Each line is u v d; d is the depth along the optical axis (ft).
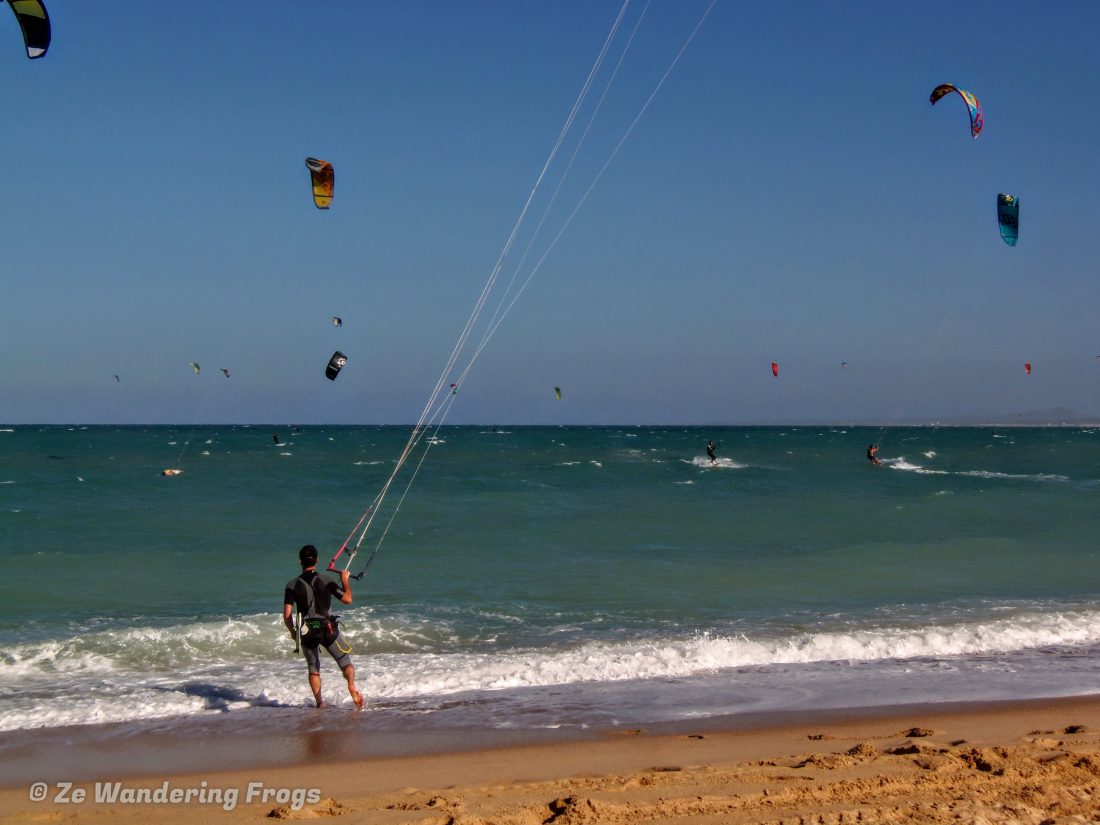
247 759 23.11
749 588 47.93
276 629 37.06
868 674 32.04
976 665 33.40
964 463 169.89
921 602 44.70
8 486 97.91
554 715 26.99
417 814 18.63
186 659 33.58
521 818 18.06
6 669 32.09
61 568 51.85
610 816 18.06
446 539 63.52
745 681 31.09
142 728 25.93
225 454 185.26
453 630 38.34
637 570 52.54
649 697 29.01
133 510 77.51
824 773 20.85
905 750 22.74
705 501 87.51
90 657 33.53
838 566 53.98
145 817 19.11
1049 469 152.56
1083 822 17.16
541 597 45.27
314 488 99.09
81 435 363.35
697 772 21.31
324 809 19.10
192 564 53.36
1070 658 34.45
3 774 22.09
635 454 191.21
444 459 163.32
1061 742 23.36
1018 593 47.09
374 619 40.06
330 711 27.63
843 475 124.26
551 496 90.48
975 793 19.12
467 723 26.22
